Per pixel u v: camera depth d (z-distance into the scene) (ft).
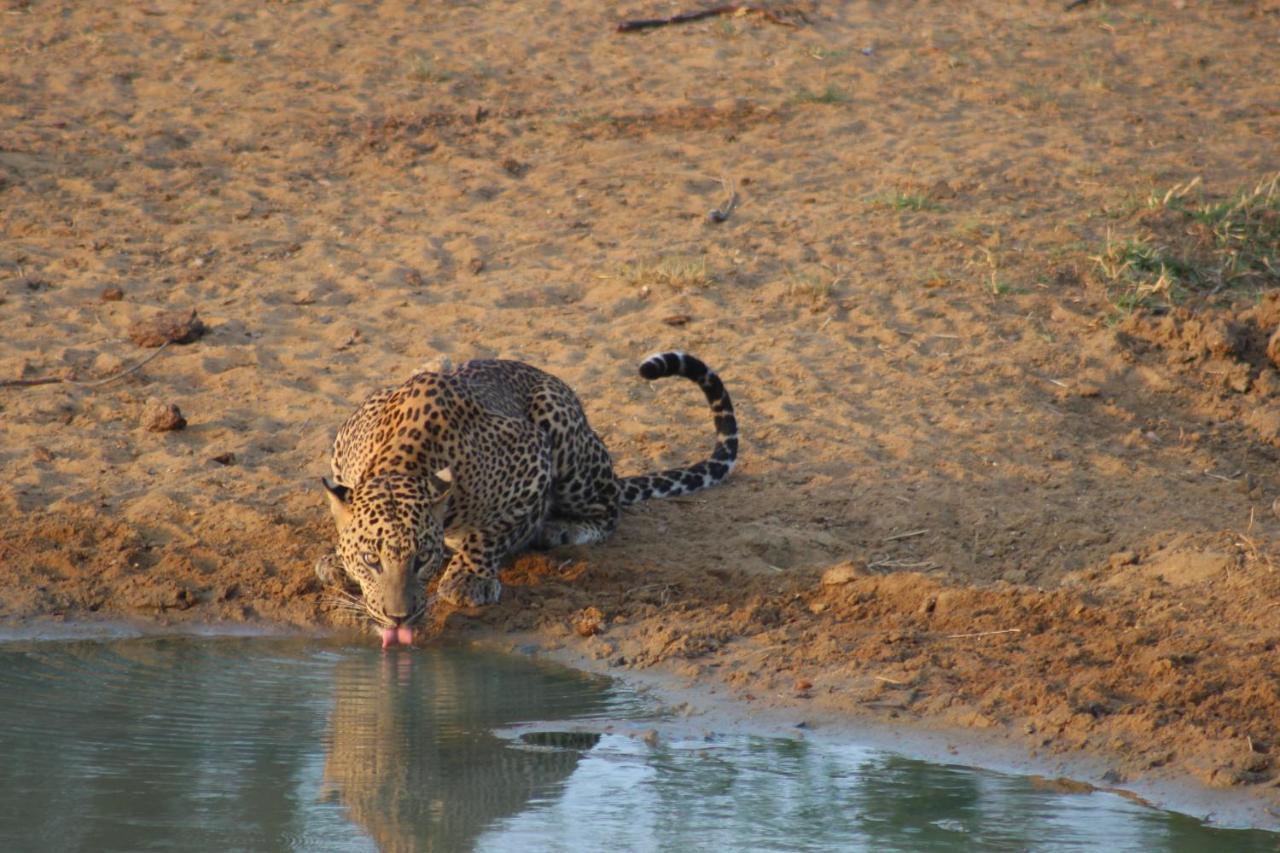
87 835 23.48
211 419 43.70
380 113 73.15
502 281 54.49
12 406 43.78
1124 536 37.55
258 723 28.53
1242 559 35.29
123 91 74.23
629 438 43.78
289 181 64.34
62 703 29.35
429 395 34.40
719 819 24.47
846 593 35.04
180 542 37.19
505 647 33.32
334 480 37.76
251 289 53.42
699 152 68.28
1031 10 94.02
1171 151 68.49
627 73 80.38
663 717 29.40
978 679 30.55
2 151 65.00
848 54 83.51
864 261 55.72
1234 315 51.39
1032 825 24.26
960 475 40.86
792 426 44.04
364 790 25.50
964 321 50.83
